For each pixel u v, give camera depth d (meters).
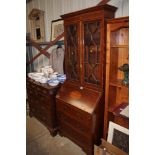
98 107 1.74
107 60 1.64
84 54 1.85
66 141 2.21
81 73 1.93
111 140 1.81
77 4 2.33
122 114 1.62
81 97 1.91
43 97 2.35
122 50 1.74
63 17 1.99
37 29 3.12
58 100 2.16
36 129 2.52
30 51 3.45
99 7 1.52
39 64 3.34
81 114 1.84
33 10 3.04
